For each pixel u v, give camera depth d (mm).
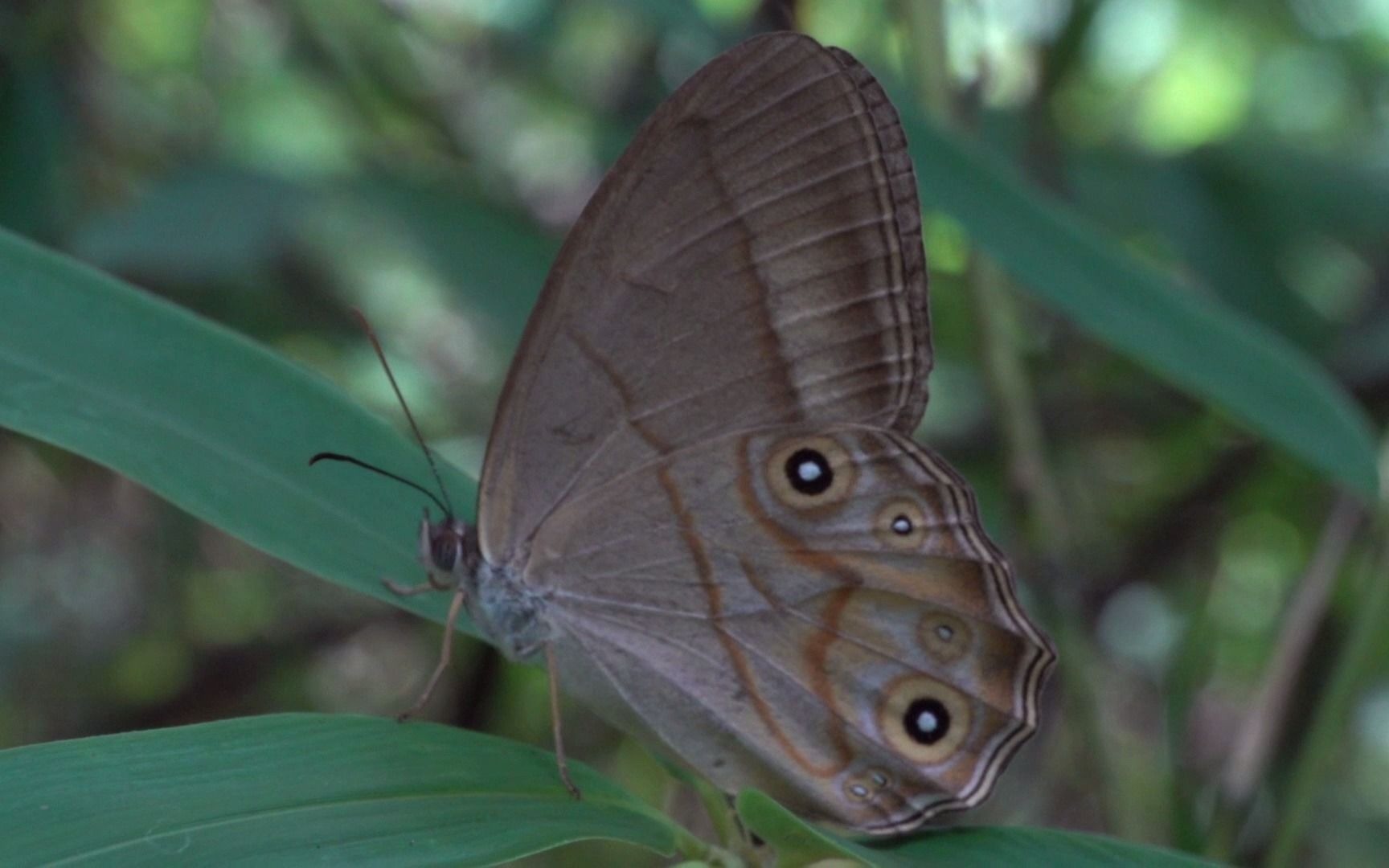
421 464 461
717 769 457
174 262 506
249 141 635
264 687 636
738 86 448
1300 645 494
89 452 448
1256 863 502
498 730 587
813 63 449
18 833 430
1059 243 476
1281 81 666
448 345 591
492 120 591
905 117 477
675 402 453
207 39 645
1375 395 533
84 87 542
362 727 443
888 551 454
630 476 455
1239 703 564
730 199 450
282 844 433
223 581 647
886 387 453
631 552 456
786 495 455
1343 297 561
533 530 455
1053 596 495
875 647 455
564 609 456
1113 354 571
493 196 522
